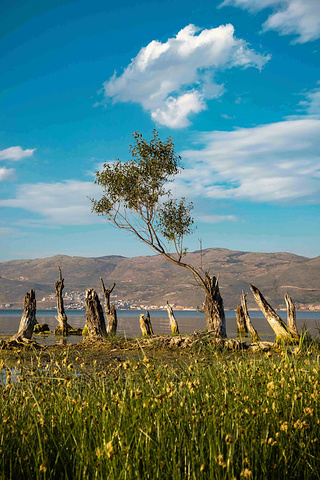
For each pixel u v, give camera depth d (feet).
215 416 11.68
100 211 91.04
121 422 11.41
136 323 177.88
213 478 9.10
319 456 10.65
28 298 63.05
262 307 66.69
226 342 49.44
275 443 9.94
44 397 14.78
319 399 13.20
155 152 91.15
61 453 10.78
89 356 42.32
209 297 77.56
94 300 70.54
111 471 9.12
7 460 10.55
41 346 55.83
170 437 10.72
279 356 30.94
